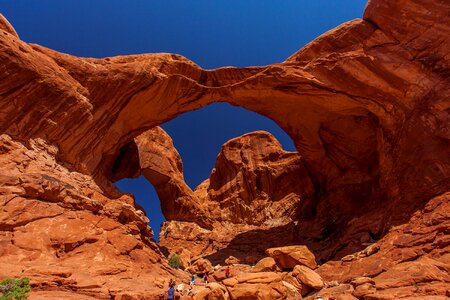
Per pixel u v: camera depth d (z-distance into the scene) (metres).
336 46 20.70
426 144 17.11
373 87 19.81
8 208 12.93
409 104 18.77
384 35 19.52
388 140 20.12
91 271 12.32
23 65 15.97
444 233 13.14
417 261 12.34
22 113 16.23
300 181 31.47
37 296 9.48
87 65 19.62
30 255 12.06
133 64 21.03
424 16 18.31
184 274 18.09
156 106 22.92
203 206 36.78
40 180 14.37
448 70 18.06
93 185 18.77
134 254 14.98
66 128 18.03
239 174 36.19
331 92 21.48
